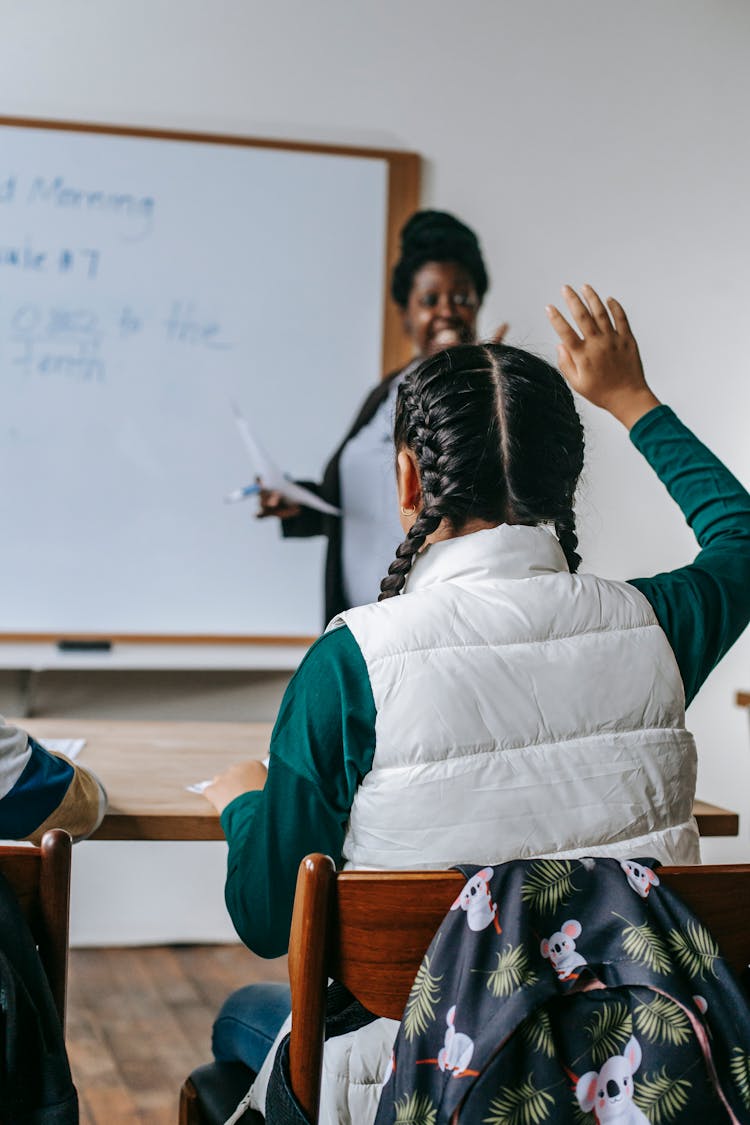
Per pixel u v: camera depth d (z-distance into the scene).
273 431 3.01
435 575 1.01
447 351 1.08
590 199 3.18
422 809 0.92
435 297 3.06
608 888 0.84
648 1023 0.79
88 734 1.78
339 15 3.04
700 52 3.22
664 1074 0.77
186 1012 2.63
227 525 3.00
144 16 2.94
